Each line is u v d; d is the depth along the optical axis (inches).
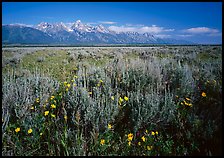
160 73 204.7
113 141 116.3
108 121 127.1
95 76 210.5
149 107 132.6
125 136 118.7
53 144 110.3
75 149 106.1
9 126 122.3
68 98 151.5
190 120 126.5
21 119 131.4
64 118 132.0
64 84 189.5
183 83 171.2
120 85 193.6
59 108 146.1
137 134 121.4
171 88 184.7
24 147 113.1
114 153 107.0
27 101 151.7
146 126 128.3
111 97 140.8
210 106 142.8
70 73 321.4
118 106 138.9
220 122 120.5
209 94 167.5
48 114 141.1
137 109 136.9
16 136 116.6
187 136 117.0
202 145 112.5
